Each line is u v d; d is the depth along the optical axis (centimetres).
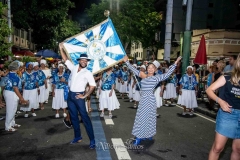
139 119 508
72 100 504
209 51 2389
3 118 754
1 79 913
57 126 669
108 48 657
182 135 612
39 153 466
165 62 1171
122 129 653
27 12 1916
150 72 512
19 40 2669
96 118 789
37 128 645
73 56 639
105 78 797
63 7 1998
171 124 728
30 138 558
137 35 2512
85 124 496
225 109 315
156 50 3297
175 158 458
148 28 2580
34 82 784
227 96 324
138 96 998
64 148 496
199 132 644
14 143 521
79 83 504
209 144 545
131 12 2367
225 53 2272
